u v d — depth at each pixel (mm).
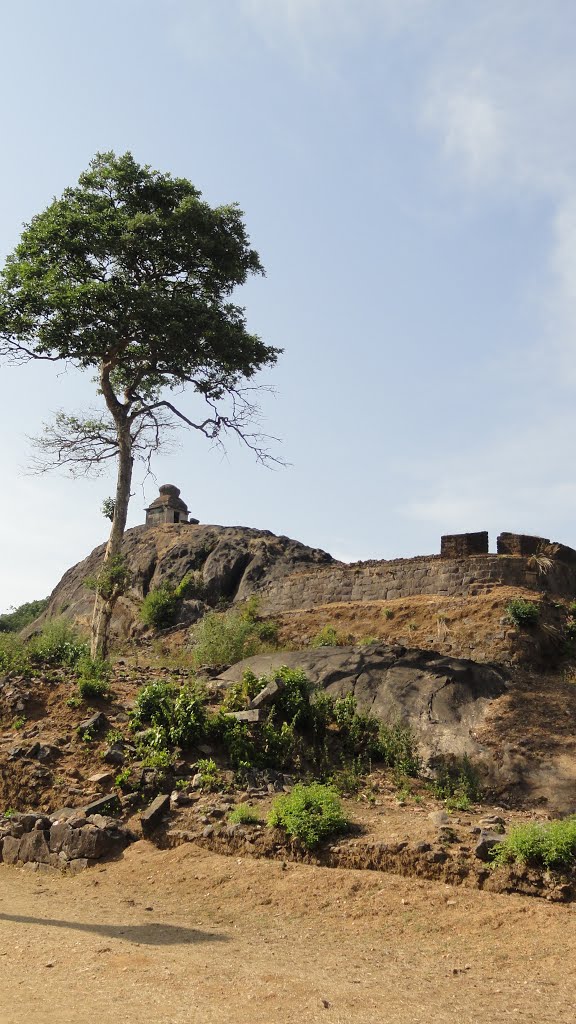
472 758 15680
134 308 23938
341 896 10344
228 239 26141
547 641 22156
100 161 25984
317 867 11234
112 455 26641
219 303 27203
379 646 19656
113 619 33469
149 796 13789
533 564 24938
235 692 16734
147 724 15672
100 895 11203
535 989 7734
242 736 15156
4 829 13586
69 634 22516
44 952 8164
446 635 23078
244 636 24641
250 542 33906
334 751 15953
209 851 12211
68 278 24609
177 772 14312
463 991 7680
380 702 17594
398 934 9336
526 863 10219
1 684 17328
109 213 24891
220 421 27422
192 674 20609
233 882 11094
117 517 24906
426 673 18219
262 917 10055
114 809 13477
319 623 26375
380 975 8062
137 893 11273
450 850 10914
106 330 24328
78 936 8883
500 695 17688
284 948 8914
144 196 26141
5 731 16078
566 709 17125
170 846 12562
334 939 9273
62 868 12531
